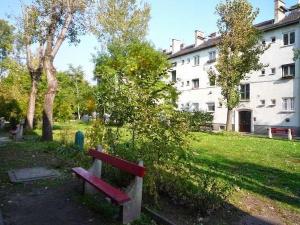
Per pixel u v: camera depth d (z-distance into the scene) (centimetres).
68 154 1157
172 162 661
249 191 797
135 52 2548
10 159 1133
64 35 1752
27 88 2930
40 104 2744
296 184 903
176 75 4941
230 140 2239
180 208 616
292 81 3219
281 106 3328
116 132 827
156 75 830
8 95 2697
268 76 3466
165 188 674
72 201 655
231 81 2973
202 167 1073
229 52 2975
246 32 2883
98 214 586
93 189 691
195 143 1912
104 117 909
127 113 784
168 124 694
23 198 673
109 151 779
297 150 1692
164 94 794
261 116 3534
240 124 3806
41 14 1795
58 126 3378
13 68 3072
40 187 756
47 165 1015
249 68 2922
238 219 591
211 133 2750
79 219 562
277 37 3378
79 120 5247
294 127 3188
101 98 904
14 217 568
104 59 3347
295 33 3206
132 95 790
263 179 953
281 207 685
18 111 2664
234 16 2881
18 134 1995
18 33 2266
